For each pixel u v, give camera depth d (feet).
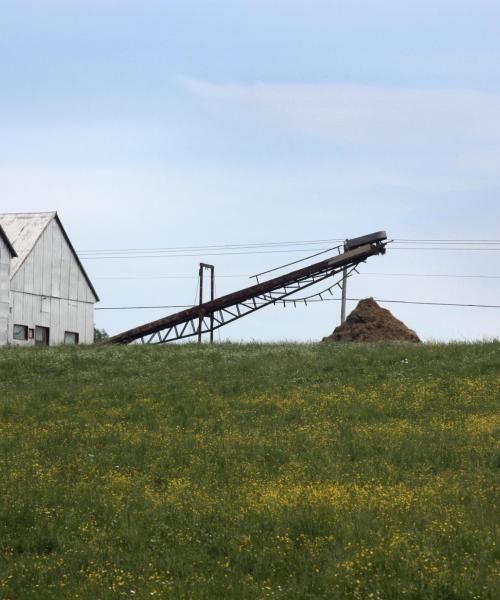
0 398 156.25
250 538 71.77
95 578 63.52
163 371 181.57
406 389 145.79
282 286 289.12
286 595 59.26
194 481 95.04
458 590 58.49
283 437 117.39
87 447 114.73
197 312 289.12
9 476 96.99
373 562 64.39
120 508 82.53
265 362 180.75
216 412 137.49
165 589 60.34
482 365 160.66
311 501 81.25
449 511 78.28
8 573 65.05
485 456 102.17
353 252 287.48
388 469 96.58
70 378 181.57
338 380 157.38
